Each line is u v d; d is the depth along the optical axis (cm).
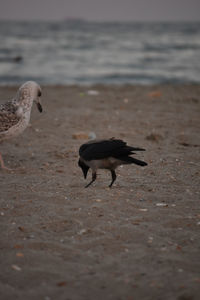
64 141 1579
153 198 983
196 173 1185
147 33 16438
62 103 2481
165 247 719
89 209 904
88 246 723
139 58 6397
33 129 1775
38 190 1035
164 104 2502
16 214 873
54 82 3906
